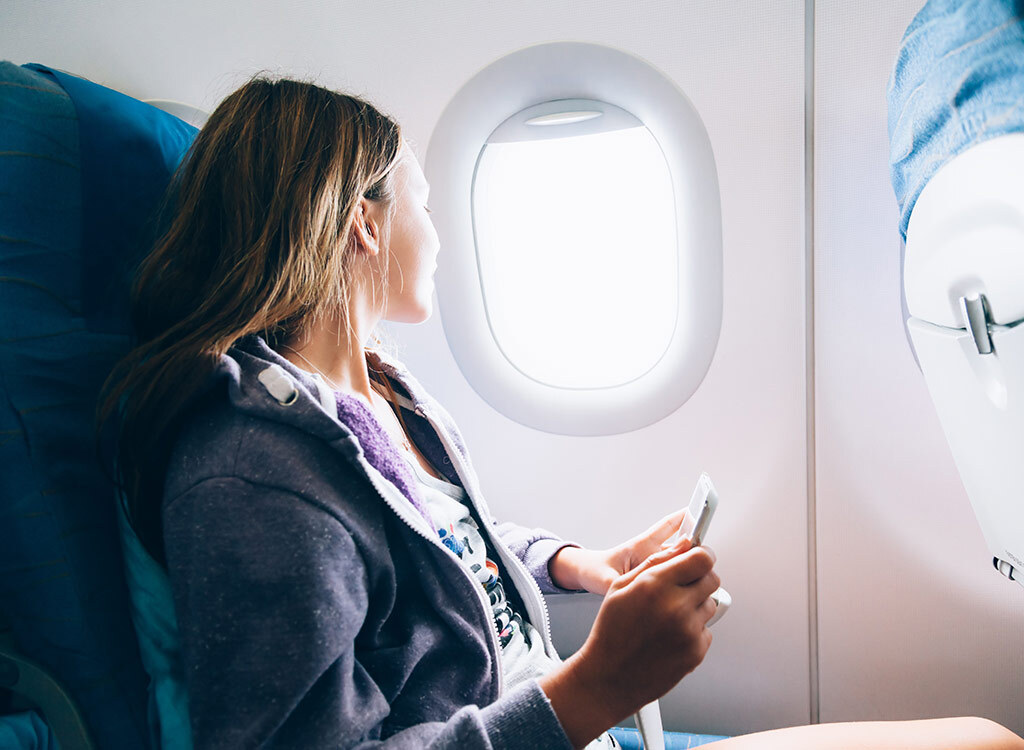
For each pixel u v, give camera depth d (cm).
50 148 78
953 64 82
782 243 134
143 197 86
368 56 139
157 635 75
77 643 76
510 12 133
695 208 134
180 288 78
